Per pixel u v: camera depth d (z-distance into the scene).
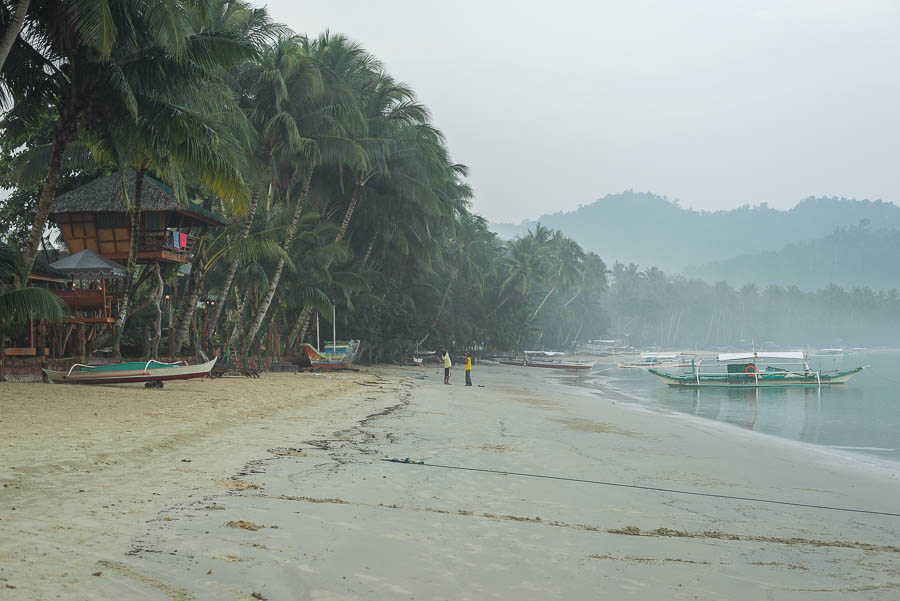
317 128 32.41
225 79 29.83
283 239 32.94
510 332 79.88
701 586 5.50
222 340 38.28
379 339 50.44
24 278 18.08
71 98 19.16
